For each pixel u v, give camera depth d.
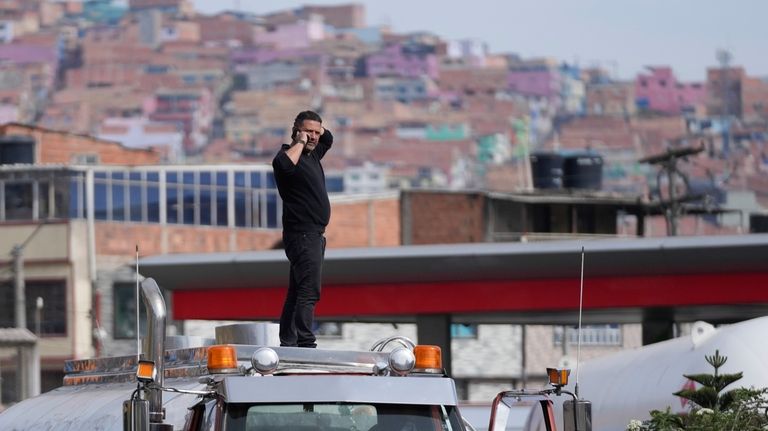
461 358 140.50
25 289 122.38
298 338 21.47
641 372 38.94
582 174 144.00
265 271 68.94
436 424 18.09
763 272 60.84
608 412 39.28
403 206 128.12
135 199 128.75
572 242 63.47
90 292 121.94
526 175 144.25
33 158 137.25
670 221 110.06
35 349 110.12
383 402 18.09
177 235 129.25
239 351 19.25
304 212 21.64
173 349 22.52
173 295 70.94
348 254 66.81
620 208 131.12
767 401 27.14
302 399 17.98
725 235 61.34
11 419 25.16
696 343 37.59
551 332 144.25
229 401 17.88
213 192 133.38
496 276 65.00
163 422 20.19
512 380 141.75
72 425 23.30
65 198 124.88
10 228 122.81
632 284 62.81
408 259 65.88
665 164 111.38
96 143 146.12
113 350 122.06
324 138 22.03
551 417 18.66
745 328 36.72
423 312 66.31
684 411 35.91
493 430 18.59
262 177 136.12
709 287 61.59
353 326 127.44
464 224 128.00
